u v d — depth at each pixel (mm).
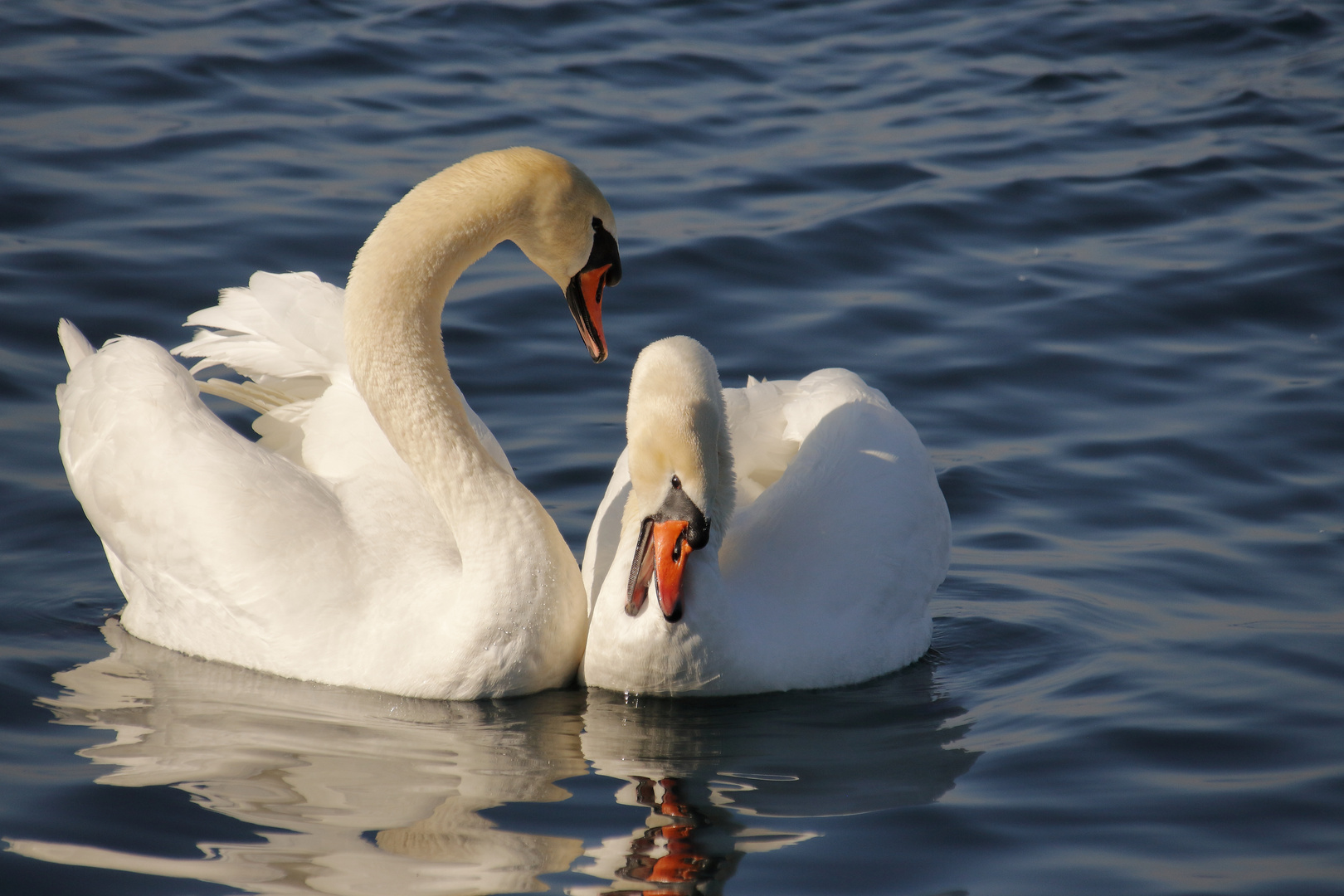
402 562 11219
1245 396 15836
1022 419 15484
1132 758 9508
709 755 9742
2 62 21578
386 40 24391
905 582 11711
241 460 11516
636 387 10523
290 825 8492
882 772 9445
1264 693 10453
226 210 18219
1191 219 19984
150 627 11516
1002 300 17828
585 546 12883
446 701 10711
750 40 26422
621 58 24766
